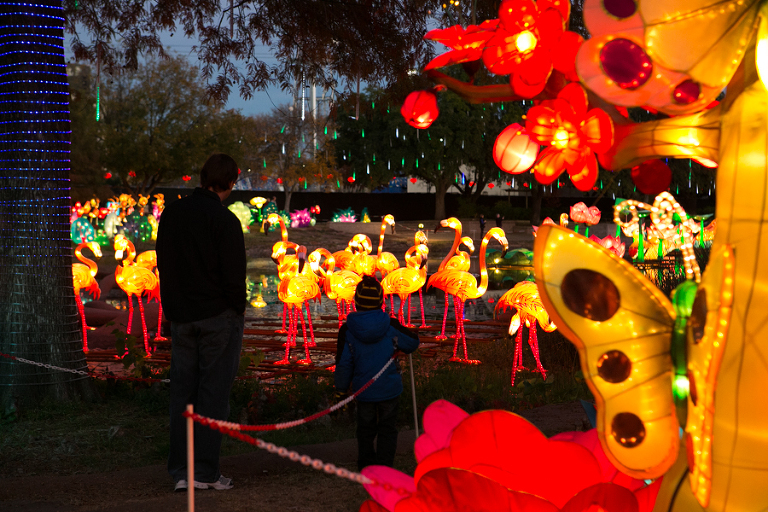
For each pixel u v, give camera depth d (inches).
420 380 296.2
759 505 54.0
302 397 267.6
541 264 63.6
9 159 251.6
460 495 62.4
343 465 184.5
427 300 703.7
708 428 56.0
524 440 68.1
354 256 539.2
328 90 407.5
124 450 210.7
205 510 138.3
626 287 61.3
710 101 56.7
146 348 410.6
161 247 160.4
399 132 1592.0
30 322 249.0
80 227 1138.0
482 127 1577.3
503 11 63.7
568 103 63.3
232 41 387.5
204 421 79.0
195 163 1593.3
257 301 706.8
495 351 389.1
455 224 465.1
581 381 292.0
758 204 53.4
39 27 251.4
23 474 186.7
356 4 364.8
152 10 381.1
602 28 56.7
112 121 1587.1
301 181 1737.2
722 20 53.7
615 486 62.0
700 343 56.9
